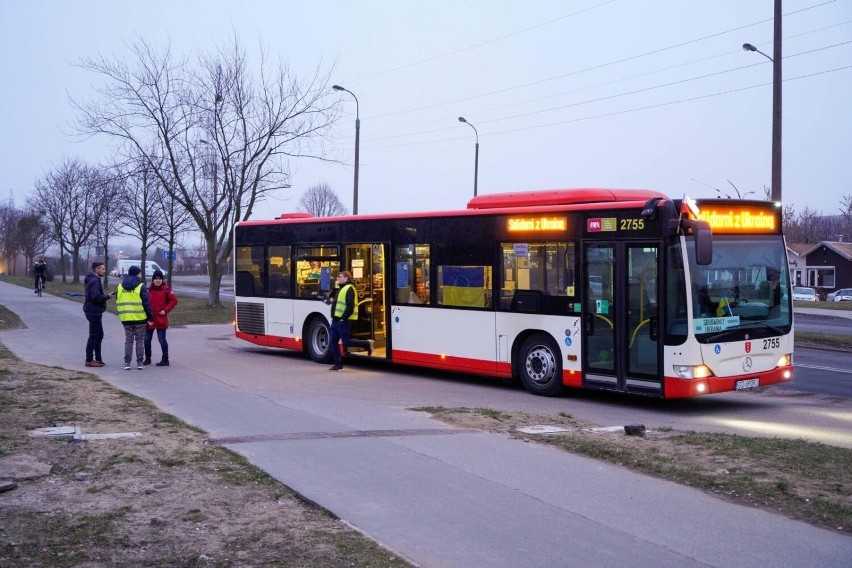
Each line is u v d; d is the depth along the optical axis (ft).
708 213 39.50
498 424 34.24
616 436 32.04
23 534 18.98
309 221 58.85
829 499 22.94
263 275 63.16
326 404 39.65
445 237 49.32
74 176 196.65
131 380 47.29
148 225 147.95
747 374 39.93
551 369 44.32
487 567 18.07
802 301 167.43
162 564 17.49
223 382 47.44
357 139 111.45
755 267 40.88
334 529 20.06
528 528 20.75
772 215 41.86
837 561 18.71
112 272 241.55
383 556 18.24
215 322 93.50
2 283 189.57
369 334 54.90
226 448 28.43
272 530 19.83
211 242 106.83
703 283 38.81
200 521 20.35
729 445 29.48
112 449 27.12
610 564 18.38
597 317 41.70
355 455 28.04
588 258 42.14
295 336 60.39
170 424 32.19
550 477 25.66
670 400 44.37
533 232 44.60
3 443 27.45
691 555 19.02
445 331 49.32
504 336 46.16
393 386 47.96
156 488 23.04
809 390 48.39
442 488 24.21
